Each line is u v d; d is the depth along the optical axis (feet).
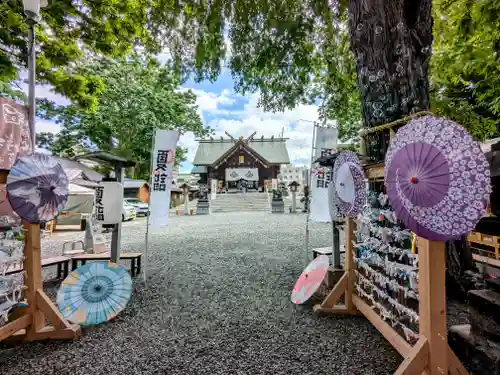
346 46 17.80
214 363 6.77
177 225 37.78
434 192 4.68
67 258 14.60
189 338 8.02
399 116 8.46
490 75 15.62
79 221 41.24
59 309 8.54
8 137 10.60
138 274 14.80
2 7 14.89
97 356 7.16
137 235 28.91
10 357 7.14
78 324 8.44
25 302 7.97
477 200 4.39
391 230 7.16
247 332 8.29
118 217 13.37
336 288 9.36
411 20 8.77
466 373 5.20
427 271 5.17
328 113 22.52
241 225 35.94
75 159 13.15
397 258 7.72
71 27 18.16
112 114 55.31
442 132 4.70
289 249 20.40
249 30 15.99
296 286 11.08
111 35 19.21
